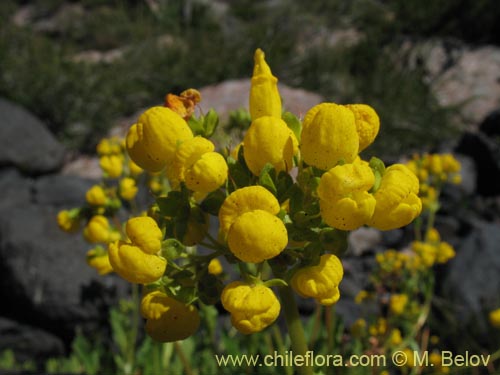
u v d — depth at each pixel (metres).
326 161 0.09
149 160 0.10
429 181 0.42
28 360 0.34
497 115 0.58
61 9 1.10
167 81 0.73
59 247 0.36
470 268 0.34
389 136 0.60
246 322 0.09
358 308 0.32
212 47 0.84
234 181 0.10
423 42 0.81
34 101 0.65
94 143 0.65
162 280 0.10
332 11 0.96
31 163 0.56
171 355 0.26
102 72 0.73
